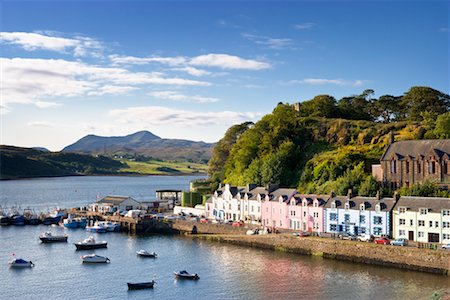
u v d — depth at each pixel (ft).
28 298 273.33
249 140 623.77
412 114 634.84
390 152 450.71
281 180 536.83
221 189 520.83
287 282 295.28
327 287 283.38
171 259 361.30
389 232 360.07
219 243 418.92
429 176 421.59
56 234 476.13
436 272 303.48
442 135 498.69
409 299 258.16
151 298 272.31
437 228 337.52
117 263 351.46
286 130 618.03
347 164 493.36
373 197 382.83
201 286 291.79
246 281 299.79
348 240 355.15
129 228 504.43
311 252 362.74
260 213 459.73
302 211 417.28
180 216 524.93
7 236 468.34
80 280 307.99
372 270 316.19
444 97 647.97
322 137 606.55
